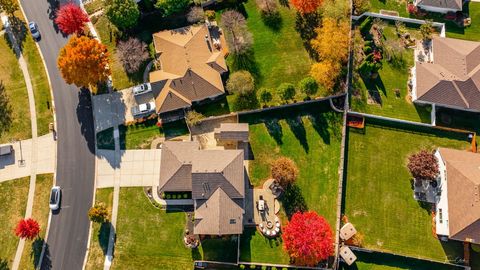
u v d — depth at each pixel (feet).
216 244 253.65
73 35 293.43
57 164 270.67
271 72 283.38
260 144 269.85
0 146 272.10
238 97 278.67
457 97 265.75
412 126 272.51
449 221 241.14
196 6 289.94
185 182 254.06
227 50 285.23
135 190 264.31
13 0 300.20
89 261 254.88
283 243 253.03
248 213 257.55
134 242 256.11
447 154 256.11
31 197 265.54
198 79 269.03
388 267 252.01
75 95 282.97
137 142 272.72
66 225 261.03
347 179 264.11
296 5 276.82
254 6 295.89
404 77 281.74
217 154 254.88
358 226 256.73
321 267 249.14
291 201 260.42
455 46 274.98
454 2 285.84
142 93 278.46
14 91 284.20
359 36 287.28
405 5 296.10
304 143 270.67
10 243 258.57
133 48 276.62
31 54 290.76
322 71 270.67
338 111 275.39
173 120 274.36
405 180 263.90
